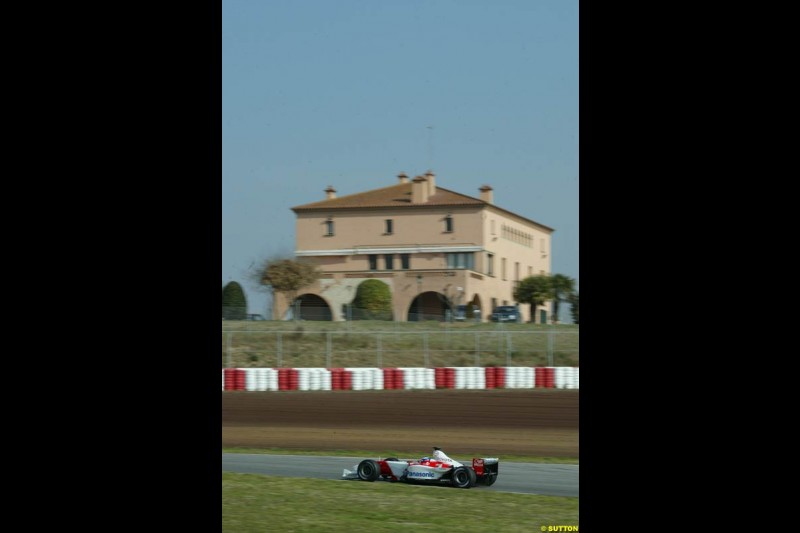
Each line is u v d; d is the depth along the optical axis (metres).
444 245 176.25
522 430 45.69
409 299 170.62
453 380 64.62
